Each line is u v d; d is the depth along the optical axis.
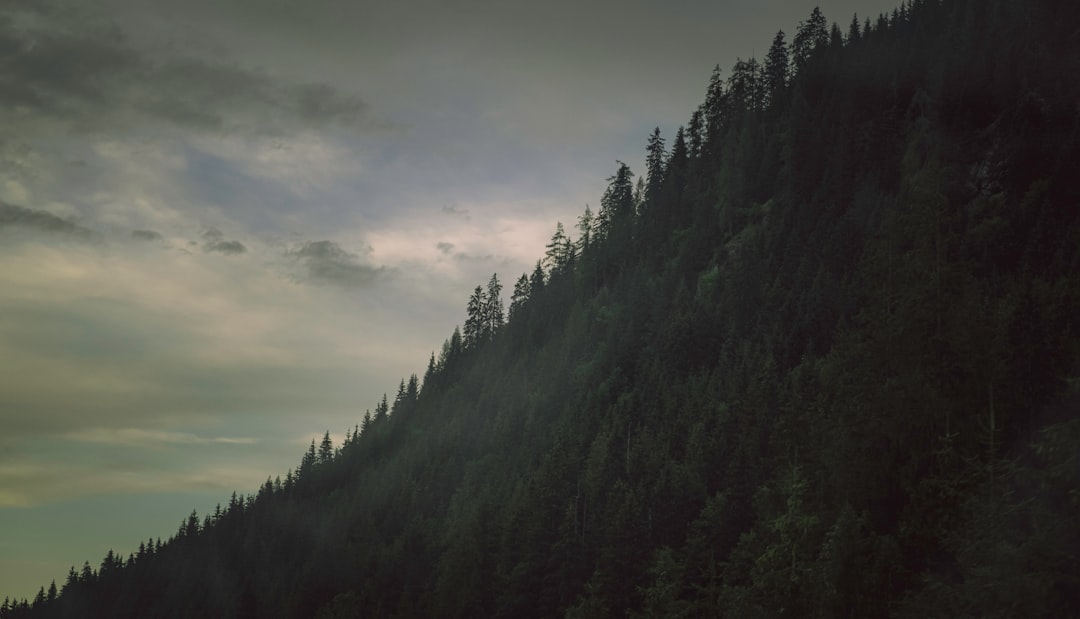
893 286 46.28
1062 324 44.47
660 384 114.88
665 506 80.44
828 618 39.78
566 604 85.12
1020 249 78.88
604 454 99.88
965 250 79.06
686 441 95.38
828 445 47.81
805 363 88.25
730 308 127.06
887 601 38.62
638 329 143.75
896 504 42.28
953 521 37.97
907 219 47.00
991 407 39.53
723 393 100.81
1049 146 94.19
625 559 78.56
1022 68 113.00
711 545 72.62
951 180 51.03
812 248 123.25
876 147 137.62
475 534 105.19
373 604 127.50
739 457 77.50
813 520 45.03
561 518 95.62
